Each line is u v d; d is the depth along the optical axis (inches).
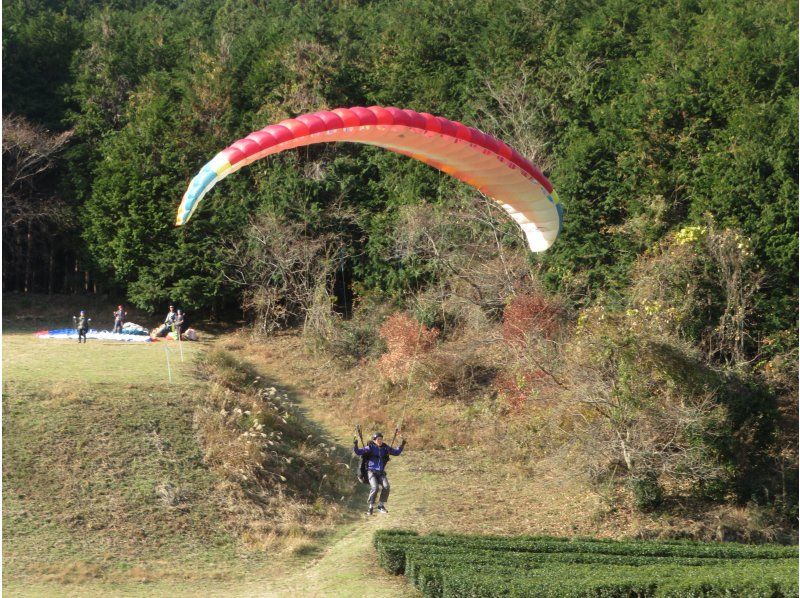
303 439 1101.1
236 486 903.1
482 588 635.5
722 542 844.0
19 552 737.0
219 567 768.3
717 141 1310.3
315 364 1407.5
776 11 1491.1
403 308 1486.2
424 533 873.5
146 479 879.1
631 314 1026.7
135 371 1151.6
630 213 1326.3
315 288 1497.3
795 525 898.1
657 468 914.1
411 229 1460.4
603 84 1510.8
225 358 1306.6
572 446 995.3
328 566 782.5
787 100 1280.8
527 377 1148.5
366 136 585.6
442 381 1284.4
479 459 1110.4
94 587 698.8
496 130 1546.5
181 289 1556.3
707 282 1083.9
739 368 984.9
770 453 988.6
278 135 530.6
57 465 869.8
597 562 743.7
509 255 1405.0
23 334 1471.5
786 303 1139.9
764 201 1192.2
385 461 678.5
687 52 1448.1
